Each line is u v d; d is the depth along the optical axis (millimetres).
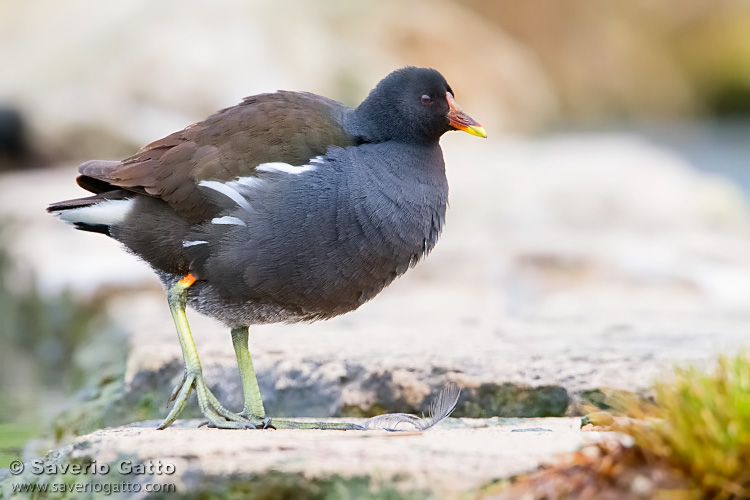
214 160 8359
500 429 8109
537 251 18266
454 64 37531
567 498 5992
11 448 10703
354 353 10664
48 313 18125
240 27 32219
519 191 23031
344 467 6297
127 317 14812
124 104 30609
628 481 5977
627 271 17844
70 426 11211
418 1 40656
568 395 9820
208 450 6648
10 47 35469
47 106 29812
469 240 19328
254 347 11055
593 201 22906
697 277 17359
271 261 8312
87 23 34406
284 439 7055
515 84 39156
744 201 27281
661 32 48719
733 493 5828
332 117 8859
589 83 46531
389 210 8492
